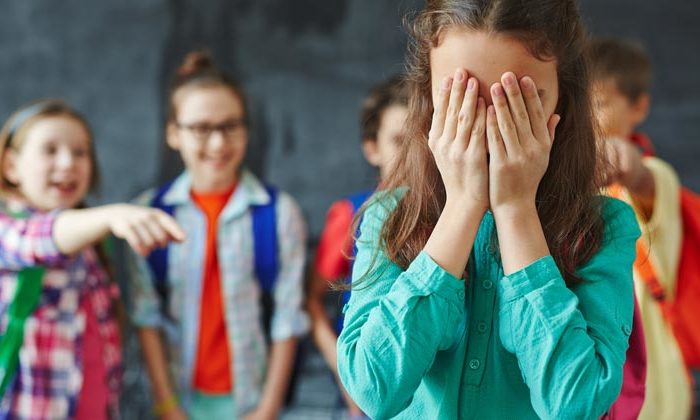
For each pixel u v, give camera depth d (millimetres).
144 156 5012
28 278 2561
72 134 2838
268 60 4984
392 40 4941
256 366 2951
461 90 1323
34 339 2600
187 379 2922
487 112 1330
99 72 5051
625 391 1537
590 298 1370
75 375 2648
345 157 4941
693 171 4832
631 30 4883
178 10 5012
